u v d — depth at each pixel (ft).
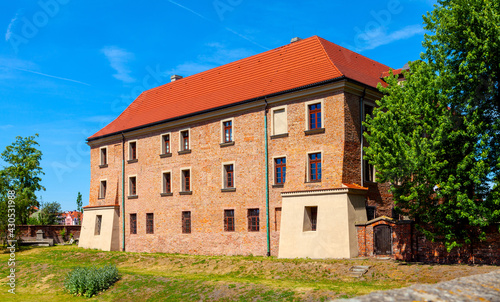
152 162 134.31
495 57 71.10
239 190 110.83
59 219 286.05
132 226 139.54
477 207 70.03
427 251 79.87
